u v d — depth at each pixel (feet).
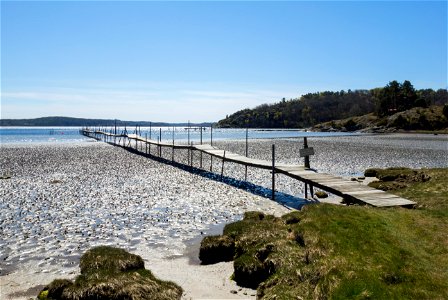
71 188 83.87
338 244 32.94
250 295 32.09
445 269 28.84
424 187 68.39
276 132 547.90
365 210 42.96
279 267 33.04
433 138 313.73
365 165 130.21
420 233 36.29
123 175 105.60
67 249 43.88
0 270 37.68
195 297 31.58
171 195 77.00
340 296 25.55
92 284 29.01
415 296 24.76
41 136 376.48
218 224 55.52
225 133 510.99
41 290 33.09
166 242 47.06
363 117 559.79
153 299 28.71
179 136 403.54
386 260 29.43
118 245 45.60
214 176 106.01
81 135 407.03
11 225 53.67
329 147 215.51
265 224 44.39
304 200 73.36
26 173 107.45
